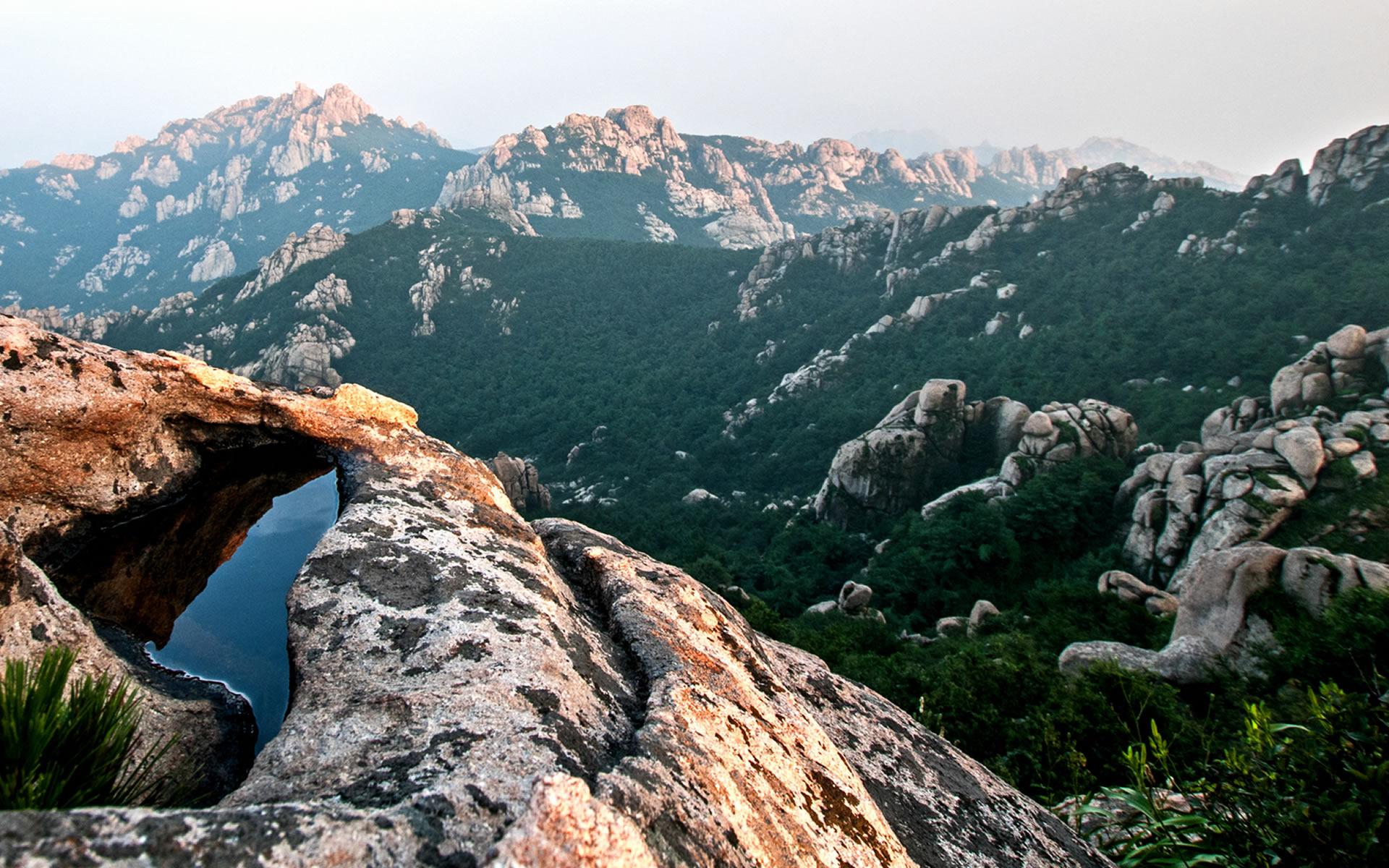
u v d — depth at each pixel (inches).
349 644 105.7
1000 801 158.6
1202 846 139.9
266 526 182.4
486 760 79.8
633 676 118.4
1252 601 587.2
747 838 82.4
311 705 93.0
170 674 122.1
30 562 107.5
